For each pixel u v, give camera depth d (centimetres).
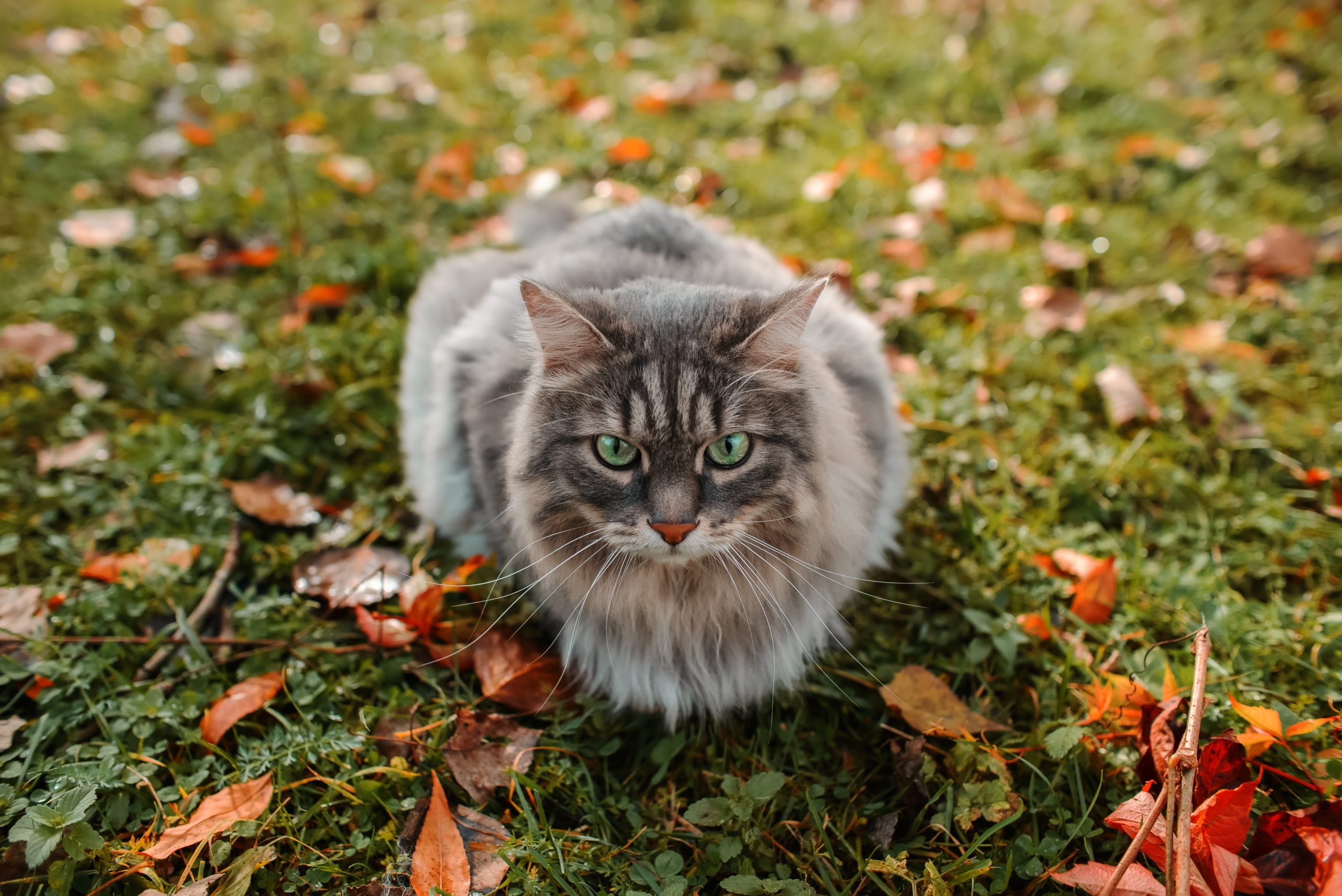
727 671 52
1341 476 61
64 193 81
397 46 108
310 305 73
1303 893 43
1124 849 46
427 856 46
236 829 46
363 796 48
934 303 73
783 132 94
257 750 50
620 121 95
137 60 103
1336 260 75
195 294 74
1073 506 61
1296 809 46
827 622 53
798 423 47
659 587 49
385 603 57
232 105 95
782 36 108
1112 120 91
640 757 51
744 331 46
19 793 48
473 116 95
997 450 64
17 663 52
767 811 49
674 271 56
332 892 46
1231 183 84
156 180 83
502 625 55
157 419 66
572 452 47
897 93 100
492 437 52
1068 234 79
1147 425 65
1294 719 49
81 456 63
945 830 46
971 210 81
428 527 60
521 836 47
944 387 68
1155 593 56
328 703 52
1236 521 59
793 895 44
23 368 67
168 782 50
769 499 47
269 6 116
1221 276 75
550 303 46
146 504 61
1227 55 101
